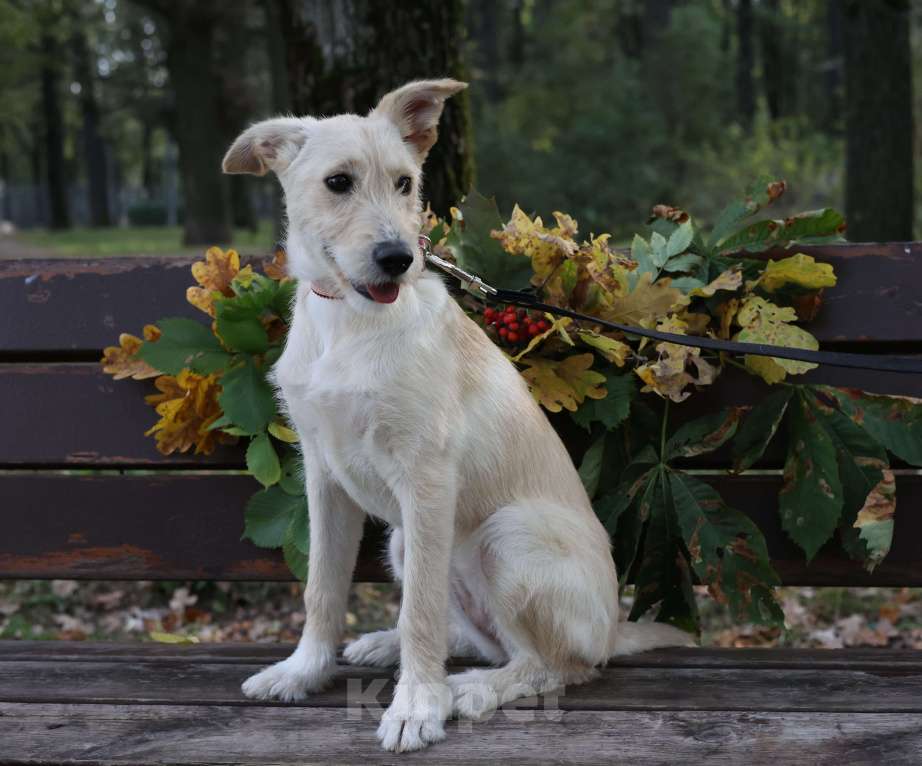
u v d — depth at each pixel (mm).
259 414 2660
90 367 2875
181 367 2686
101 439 2855
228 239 21516
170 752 2008
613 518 2695
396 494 2285
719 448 2805
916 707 2133
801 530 2611
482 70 25078
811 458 2615
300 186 2262
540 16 29234
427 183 4199
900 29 8117
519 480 2387
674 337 2441
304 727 2115
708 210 16328
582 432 2871
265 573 2814
